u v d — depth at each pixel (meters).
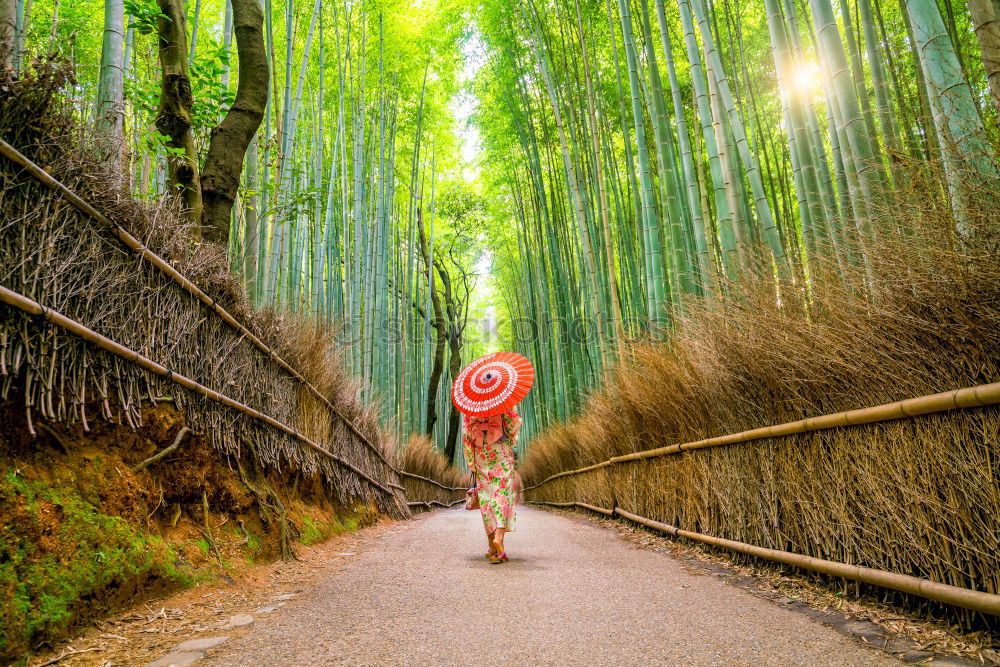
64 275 2.38
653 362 4.74
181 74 4.63
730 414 3.62
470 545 4.57
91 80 4.81
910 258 2.21
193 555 2.83
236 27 5.18
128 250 2.79
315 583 3.06
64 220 2.40
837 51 3.72
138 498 2.58
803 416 2.90
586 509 7.77
